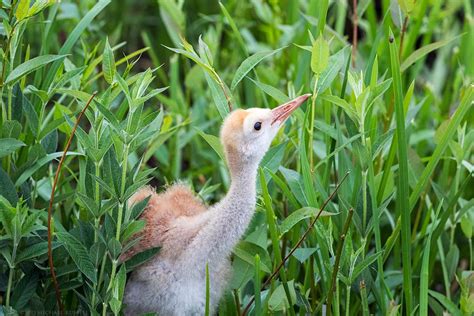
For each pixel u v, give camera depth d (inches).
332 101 374.0
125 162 337.7
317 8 531.2
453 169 502.6
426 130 524.4
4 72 361.1
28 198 373.7
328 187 408.2
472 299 377.7
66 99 534.9
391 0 435.2
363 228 377.4
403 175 370.3
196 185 546.9
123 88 335.3
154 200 383.6
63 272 358.0
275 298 369.4
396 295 436.1
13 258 343.6
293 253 372.8
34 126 372.2
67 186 440.8
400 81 366.9
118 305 342.0
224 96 390.3
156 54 667.4
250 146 355.3
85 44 517.7
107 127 355.9
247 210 360.2
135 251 366.6
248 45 609.9
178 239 359.9
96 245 346.9
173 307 364.2
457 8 622.8
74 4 556.4
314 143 463.8
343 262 360.2
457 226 488.1
